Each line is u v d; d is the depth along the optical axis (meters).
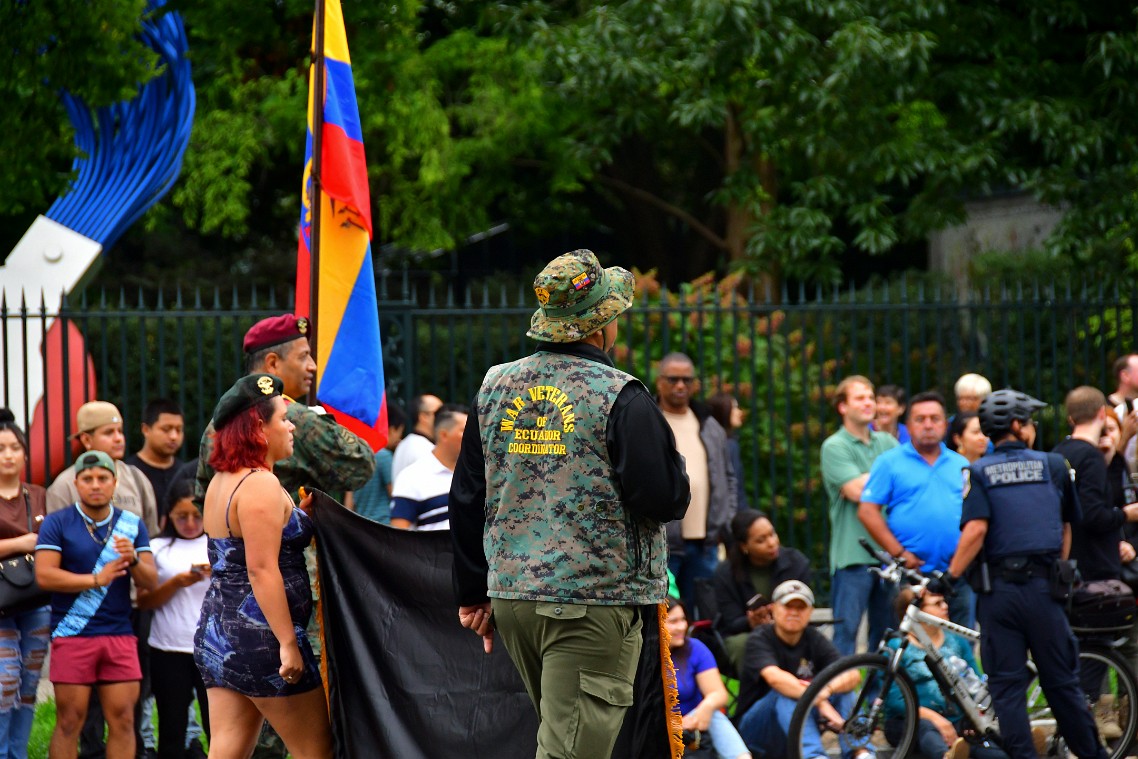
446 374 32.22
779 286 39.09
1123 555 17.69
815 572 24.70
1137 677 16.94
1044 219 42.16
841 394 19.67
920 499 18.39
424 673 11.76
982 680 16.02
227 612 11.10
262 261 44.00
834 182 35.06
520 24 37.06
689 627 16.16
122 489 15.63
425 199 40.09
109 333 30.50
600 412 9.69
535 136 40.06
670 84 35.28
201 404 21.95
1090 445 16.81
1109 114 35.34
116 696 14.34
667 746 10.08
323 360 13.95
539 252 55.06
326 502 11.79
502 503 9.93
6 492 15.17
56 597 14.28
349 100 14.33
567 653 9.66
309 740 11.43
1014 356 30.33
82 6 20.89
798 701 15.02
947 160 34.09
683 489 9.71
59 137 22.38
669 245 52.19
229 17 26.38
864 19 32.66
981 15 35.81
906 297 24.53
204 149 37.19
